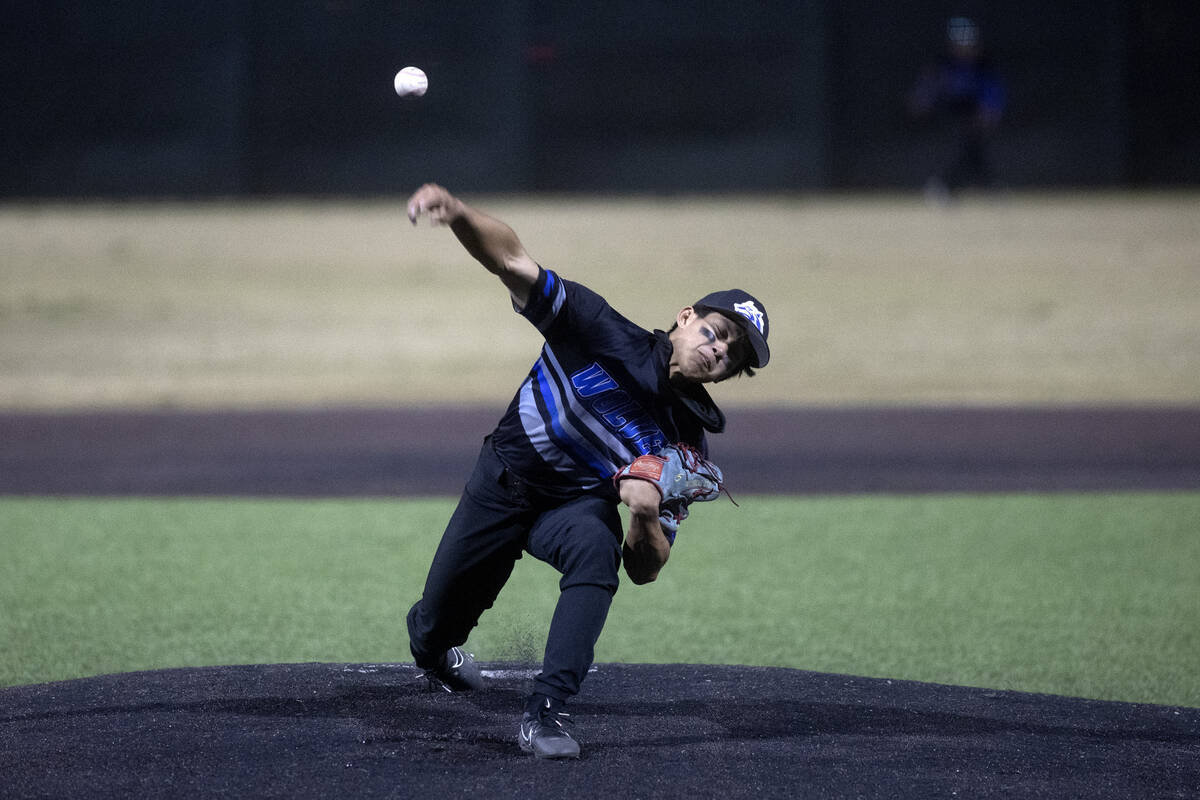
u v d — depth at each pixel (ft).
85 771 51.62
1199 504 117.91
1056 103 316.81
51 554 100.01
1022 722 61.31
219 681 64.80
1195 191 312.29
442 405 173.06
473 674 63.16
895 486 126.62
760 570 96.94
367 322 217.36
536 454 54.54
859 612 85.87
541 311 52.95
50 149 320.50
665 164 322.75
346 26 317.83
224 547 102.53
